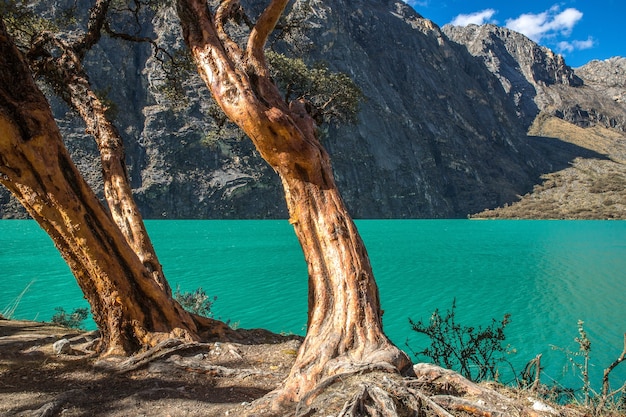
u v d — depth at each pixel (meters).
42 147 5.18
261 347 6.37
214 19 5.39
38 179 5.20
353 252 4.23
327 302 4.16
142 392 4.59
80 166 79.50
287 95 17.42
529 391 4.62
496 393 3.70
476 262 34.00
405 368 3.82
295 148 4.47
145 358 5.43
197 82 99.31
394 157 133.75
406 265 31.89
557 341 14.13
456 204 149.00
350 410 2.95
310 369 3.73
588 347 5.25
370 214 123.62
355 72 135.50
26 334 7.46
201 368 5.24
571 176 178.75
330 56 129.50
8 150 5.03
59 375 5.19
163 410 4.16
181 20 5.07
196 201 94.31
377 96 138.62
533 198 157.75
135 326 5.86
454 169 154.62
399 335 14.35
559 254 40.38
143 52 97.44
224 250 38.22
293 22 14.10
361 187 123.75
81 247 5.52
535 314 18.09
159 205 91.69
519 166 185.38
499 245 48.38
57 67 8.03
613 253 41.50
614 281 26.33
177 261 31.14
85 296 5.99
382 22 185.25
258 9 83.81
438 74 191.50
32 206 5.28
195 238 49.88
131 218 7.11
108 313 5.85
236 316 16.36
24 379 5.04
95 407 4.24
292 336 7.12
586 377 5.19
